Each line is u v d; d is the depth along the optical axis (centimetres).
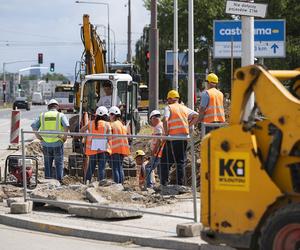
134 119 4075
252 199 1166
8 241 1681
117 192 2094
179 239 1585
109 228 1752
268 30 3031
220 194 1203
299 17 7844
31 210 2031
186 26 8575
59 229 1789
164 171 2305
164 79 10181
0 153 4041
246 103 1198
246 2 1959
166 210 1911
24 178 2073
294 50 7612
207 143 1223
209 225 1223
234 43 3284
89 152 2441
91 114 3656
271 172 1151
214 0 8312
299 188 1130
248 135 1171
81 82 3778
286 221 1101
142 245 1620
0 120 9469
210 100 2338
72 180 2623
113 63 5225
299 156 1125
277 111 1141
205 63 8694
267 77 1160
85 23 4222
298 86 1262
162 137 1811
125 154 2459
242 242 1179
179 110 2317
